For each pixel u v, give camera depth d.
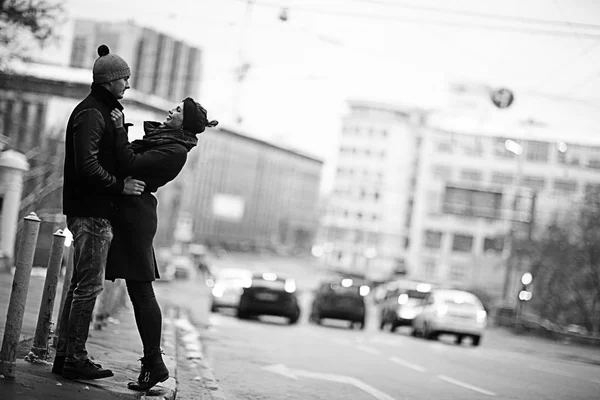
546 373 16.30
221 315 31.42
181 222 92.25
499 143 91.25
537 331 43.56
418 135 117.31
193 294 51.78
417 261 101.69
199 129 7.22
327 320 40.34
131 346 11.84
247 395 10.20
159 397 7.07
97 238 6.91
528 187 81.75
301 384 11.61
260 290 29.67
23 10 21.33
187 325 21.69
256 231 167.25
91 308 7.14
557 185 79.44
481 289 68.50
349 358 16.31
